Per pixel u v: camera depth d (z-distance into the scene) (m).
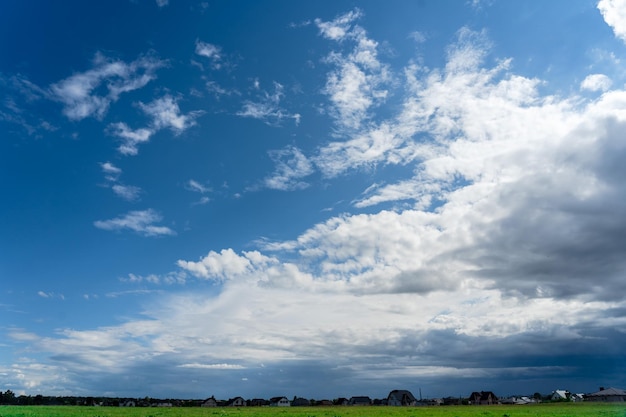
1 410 86.94
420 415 68.56
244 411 97.25
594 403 155.50
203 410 100.69
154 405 193.50
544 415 66.25
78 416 68.00
